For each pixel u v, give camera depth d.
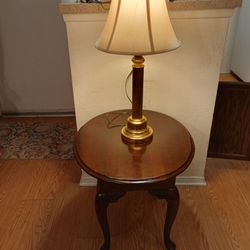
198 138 1.49
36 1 2.04
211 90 1.33
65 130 2.24
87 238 1.34
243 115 1.66
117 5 0.83
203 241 1.31
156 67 1.27
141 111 1.05
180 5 1.09
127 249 1.28
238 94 1.60
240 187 1.62
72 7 1.11
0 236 1.36
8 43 2.20
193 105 1.38
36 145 2.05
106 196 0.99
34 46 2.22
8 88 2.40
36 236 1.35
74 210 1.49
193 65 1.26
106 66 1.27
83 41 1.21
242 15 1.66
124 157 0.99
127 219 1.43
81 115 1.42
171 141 1.08
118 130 1.15
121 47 0.82
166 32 0.86
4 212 1.49
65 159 1.89
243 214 1.45
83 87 1.33
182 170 0.94
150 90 1.33
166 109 1.39
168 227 1.15
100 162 0.97
